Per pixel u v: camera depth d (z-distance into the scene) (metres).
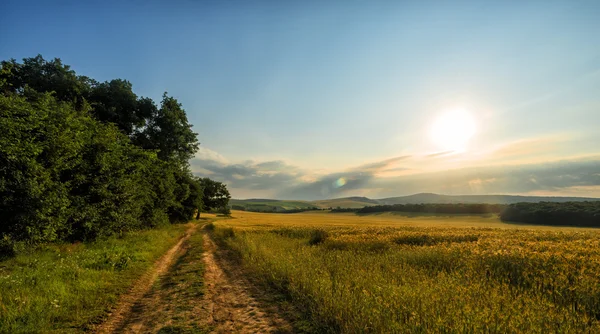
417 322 4.68
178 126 34.16
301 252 12.85
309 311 6.52
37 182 12.79
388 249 13.92
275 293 8.12
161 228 31.83
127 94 30.53
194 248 18.95
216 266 12.52
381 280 7.34
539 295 6.38
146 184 27.53
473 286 6.66
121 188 20.33
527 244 14.04
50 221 13.49
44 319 5.92
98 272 9.78
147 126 33.28
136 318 6.51
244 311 6.80
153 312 6.85
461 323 4.56
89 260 11.20
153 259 14.28
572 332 4.45
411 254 11.32
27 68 26.03
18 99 12.58
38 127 13.55
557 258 9.16
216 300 7.67
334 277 8.04
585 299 6.14
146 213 28.16
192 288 8.91
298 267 9.17
